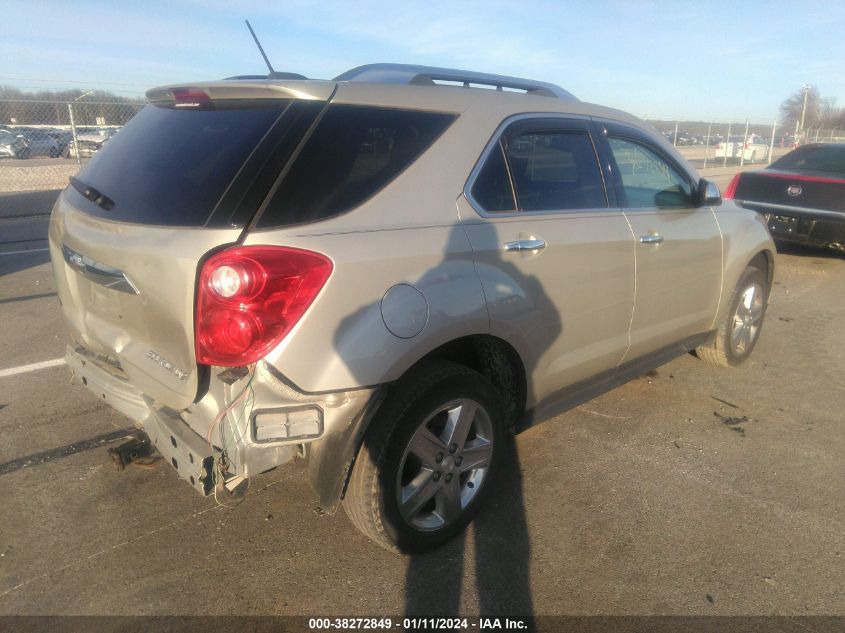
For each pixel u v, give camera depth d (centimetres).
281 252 225
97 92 1327
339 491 251
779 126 3319
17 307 639
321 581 274
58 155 2103
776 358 539
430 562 286
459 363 298
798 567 284
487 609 260
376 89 273
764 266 513
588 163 352
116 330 273
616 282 353
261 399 229
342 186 249
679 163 418
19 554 286
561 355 332
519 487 343
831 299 735
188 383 238
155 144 274
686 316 425
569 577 278
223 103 268
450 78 329
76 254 279
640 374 407
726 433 406
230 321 220
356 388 240
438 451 278
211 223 228
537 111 328
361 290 241
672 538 303
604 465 365
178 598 263
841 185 802
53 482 340
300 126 247
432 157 277
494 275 285
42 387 452
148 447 344
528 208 313
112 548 291
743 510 325
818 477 356
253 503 327
